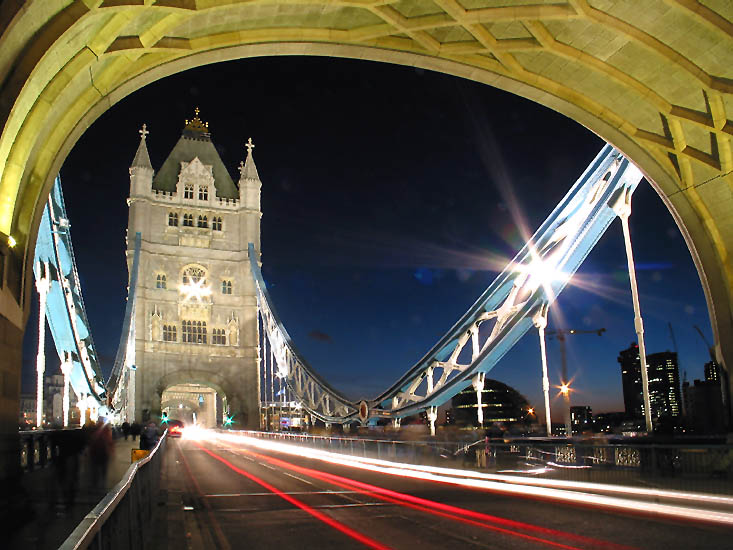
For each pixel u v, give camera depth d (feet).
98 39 51.72
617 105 76.95
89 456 99.66
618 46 68.33
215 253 325.62
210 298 319.68
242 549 31.94
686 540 32.94
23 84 41.83
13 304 48.21
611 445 60.54
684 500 48.37
